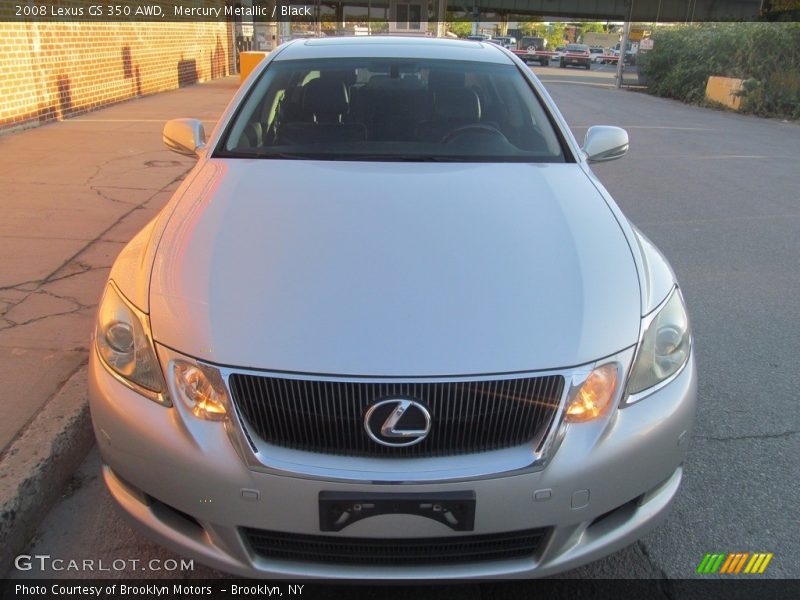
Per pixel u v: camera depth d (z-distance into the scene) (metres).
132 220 5.54
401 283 2.12
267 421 1.92
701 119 15.29
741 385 3.63
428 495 1.88
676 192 7.74
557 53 50.16
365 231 2.37
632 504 2.15
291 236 2.33
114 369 2.12
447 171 2.90
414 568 1.99
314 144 3.19
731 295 4.82
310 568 1.99
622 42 25.83
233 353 1.93
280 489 1.89
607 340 2.03
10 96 8.56
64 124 9.58
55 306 3.95
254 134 3.25
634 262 2.32
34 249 4.82
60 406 2.94
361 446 1.91
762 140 12.10
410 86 3.50
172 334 2.01
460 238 2.35
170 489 1.99
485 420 1.92
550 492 1.93
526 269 2.21
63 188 6.40
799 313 4.55
